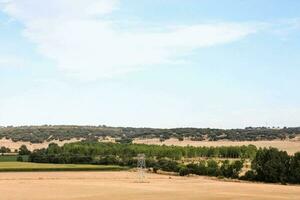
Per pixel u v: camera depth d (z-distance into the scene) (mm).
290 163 173625
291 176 171000
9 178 151375
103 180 153750
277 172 172000
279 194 118312
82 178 158500
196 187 134375
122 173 181375
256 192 122562
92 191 118438
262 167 174500
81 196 107562
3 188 122688
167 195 110812
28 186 128750
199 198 105688
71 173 175125
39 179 150625
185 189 126688
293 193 121562
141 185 138125
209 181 162500
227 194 114750
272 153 176250
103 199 102562
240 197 108750
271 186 146125
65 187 127500
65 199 102000
